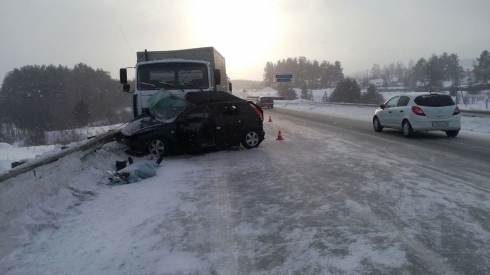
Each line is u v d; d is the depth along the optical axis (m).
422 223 5.18
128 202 6.70
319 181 7.71
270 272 4.00
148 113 12.12
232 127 11.88
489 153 10.66
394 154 10.69
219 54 16.91
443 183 7.25
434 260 4.11
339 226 5.18
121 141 12.34
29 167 6.00
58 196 6.45
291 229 5.15
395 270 3.92
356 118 26.45
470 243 4.51
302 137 15.25
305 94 105.06
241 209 6.10
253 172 8.82
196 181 8.10
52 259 4.51
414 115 14.08
